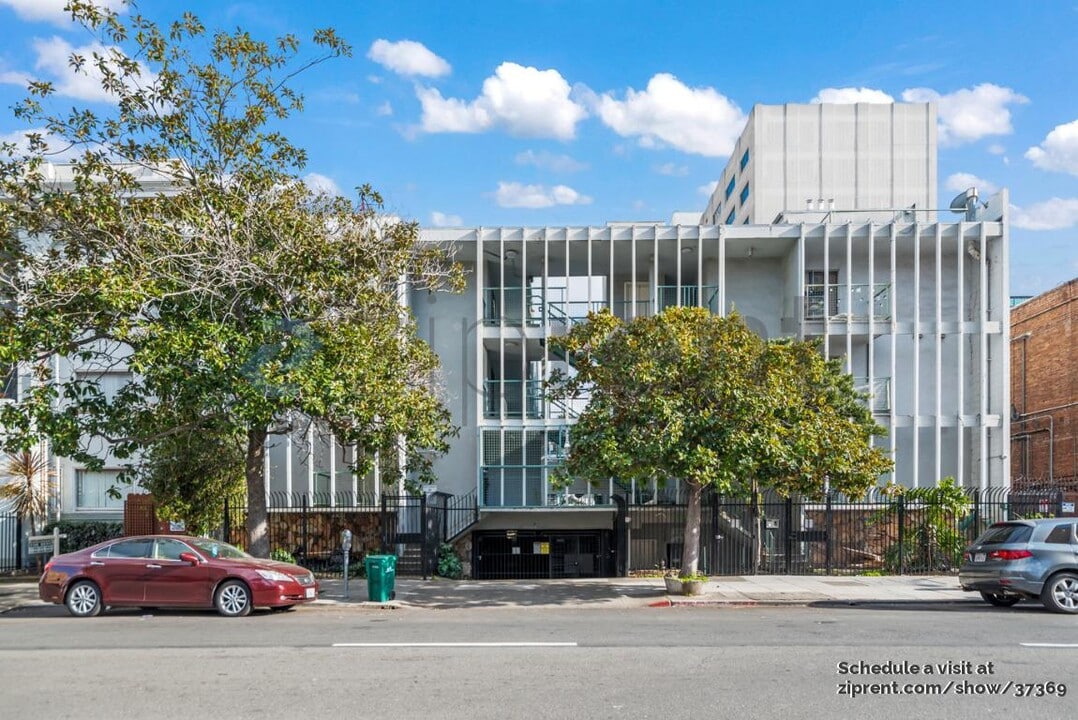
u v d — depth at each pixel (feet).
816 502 64.64
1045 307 107.45
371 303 52.90
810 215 106.22
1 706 25.49
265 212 49.98
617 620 43.09
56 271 47.21
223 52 49.65
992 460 85.15
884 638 36.55
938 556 65.10
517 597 53.88
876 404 85.15
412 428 53.16
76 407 49.70
